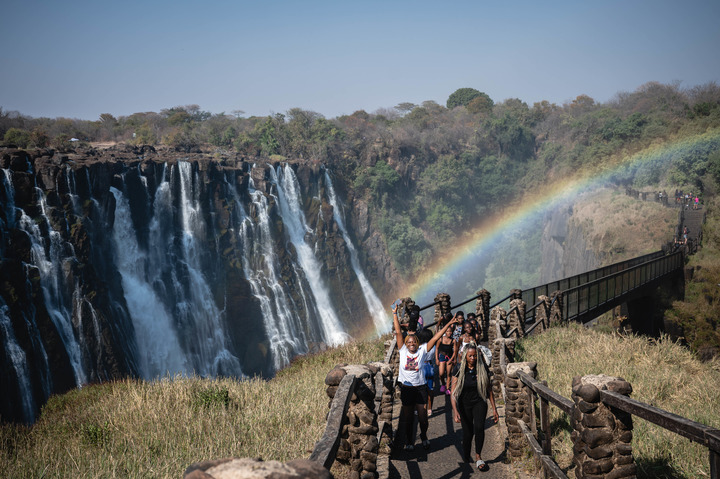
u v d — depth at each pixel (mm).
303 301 72938
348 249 86812
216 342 62094
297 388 12273
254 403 10648
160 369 56031
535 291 21984
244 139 88812
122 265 55938
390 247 93875
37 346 44750
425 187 104062
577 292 25016
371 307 85625
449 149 112500
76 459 7730
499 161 116625
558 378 10969
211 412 9555
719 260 43438
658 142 76438
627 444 3906
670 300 41281
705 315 39125
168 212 61531
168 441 8219
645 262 34938
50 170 50062
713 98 101000
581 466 4016
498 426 8219
